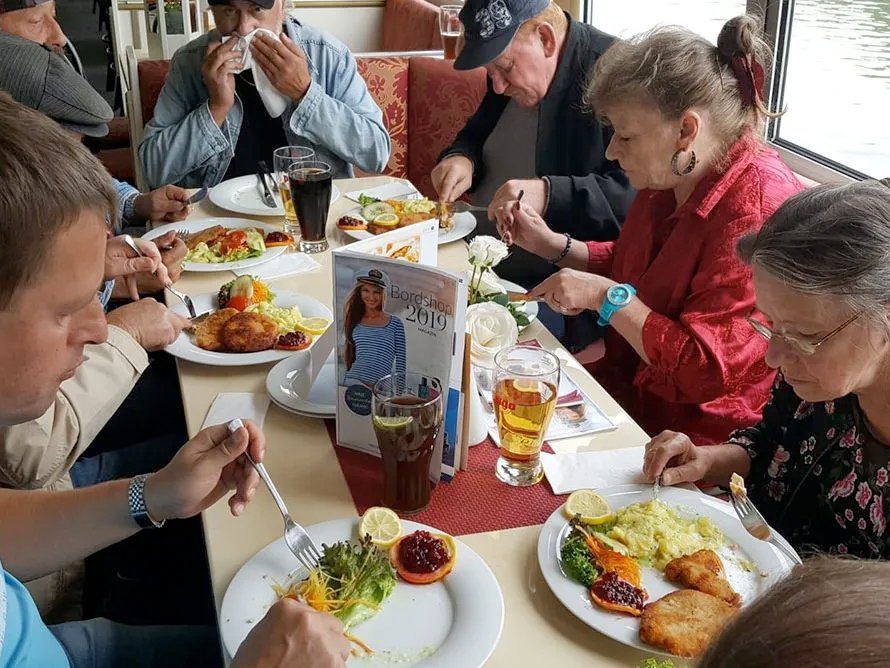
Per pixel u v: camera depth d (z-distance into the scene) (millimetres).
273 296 1694
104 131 2186
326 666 814
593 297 1575
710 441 1610
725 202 1522
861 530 1167
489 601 935
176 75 2680
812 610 380
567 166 2395
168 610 1578
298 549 1002
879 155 2225
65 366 875
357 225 2086
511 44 2211
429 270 1131
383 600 942
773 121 2551
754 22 1491
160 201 2191
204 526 1087
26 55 2002
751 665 377
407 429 1059
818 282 995
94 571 1685
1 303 784
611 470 1206
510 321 1496
